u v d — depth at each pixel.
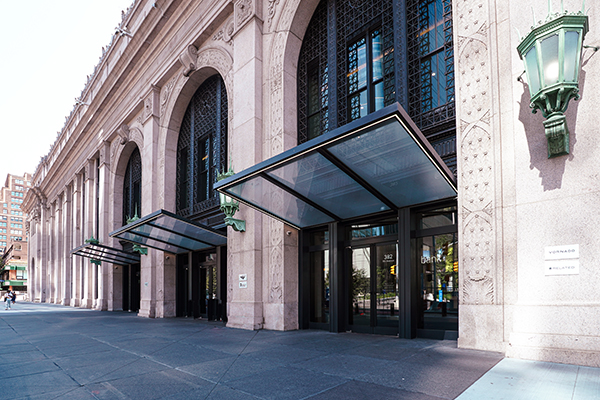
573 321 5.41
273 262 11.20
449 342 7.68
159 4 17.30
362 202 9.01
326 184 8.33
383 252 9.62
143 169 19.88
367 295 9.83
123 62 22.09
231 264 12.34
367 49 10.29
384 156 7.02
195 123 17.44
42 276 46.97
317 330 10.57
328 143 6.59
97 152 28.52
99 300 26.41
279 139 11.52
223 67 14.32
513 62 6.60
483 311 6.66
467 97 7.36
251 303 11.23
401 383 4.77
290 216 10.29
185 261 17.86
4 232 165.75
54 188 43.97
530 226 6.02
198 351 7.60
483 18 7.29
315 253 11.33
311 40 12.11
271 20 12.35
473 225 6.97
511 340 5.94
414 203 8.56
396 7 9.38
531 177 6.11
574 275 5.54
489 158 6.91
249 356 6.90
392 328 9.10
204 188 16.75
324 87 11.56
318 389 4.66
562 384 4.41
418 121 8.81
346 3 10.98
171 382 5.25
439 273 8.35
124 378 5.55
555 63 5.42
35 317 18.73
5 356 7.59
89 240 20.52
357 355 6.68
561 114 5.55
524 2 6.59
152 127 19.03
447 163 8.12
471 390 4.34
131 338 9.88
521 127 6.33
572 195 5.68
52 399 4.62
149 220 12.13
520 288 6.02
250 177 8.16
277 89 11.84
